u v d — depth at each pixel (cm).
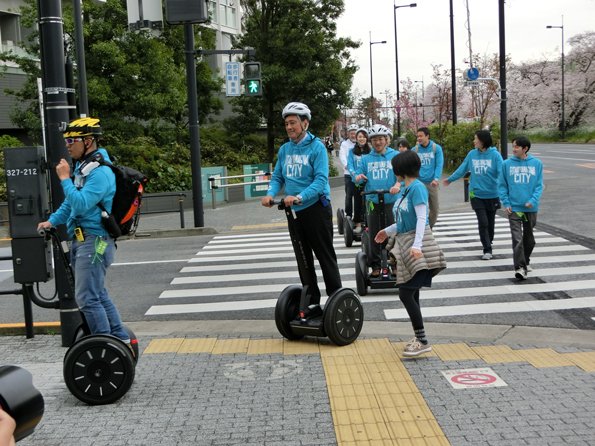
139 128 1964
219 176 2059
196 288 825
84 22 1778
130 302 764
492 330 564
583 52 6169
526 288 718
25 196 552
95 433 364
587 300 654
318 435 349
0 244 1409
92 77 1759
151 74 1859
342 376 444
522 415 364
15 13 2711
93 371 409
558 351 490
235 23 4084
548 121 6375
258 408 393
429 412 374
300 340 546
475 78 1658
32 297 575
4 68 2130
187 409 396
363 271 705
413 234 480
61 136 549
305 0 2520
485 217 894
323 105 2508
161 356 514
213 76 2991
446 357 480
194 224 1450
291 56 2473
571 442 327
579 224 1162
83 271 423
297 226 509
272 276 877
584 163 2828
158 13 1273
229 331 601
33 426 205
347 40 2581
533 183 754
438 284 759
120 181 427
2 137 2050
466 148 2544
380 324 599
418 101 5775
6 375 201
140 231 1429
